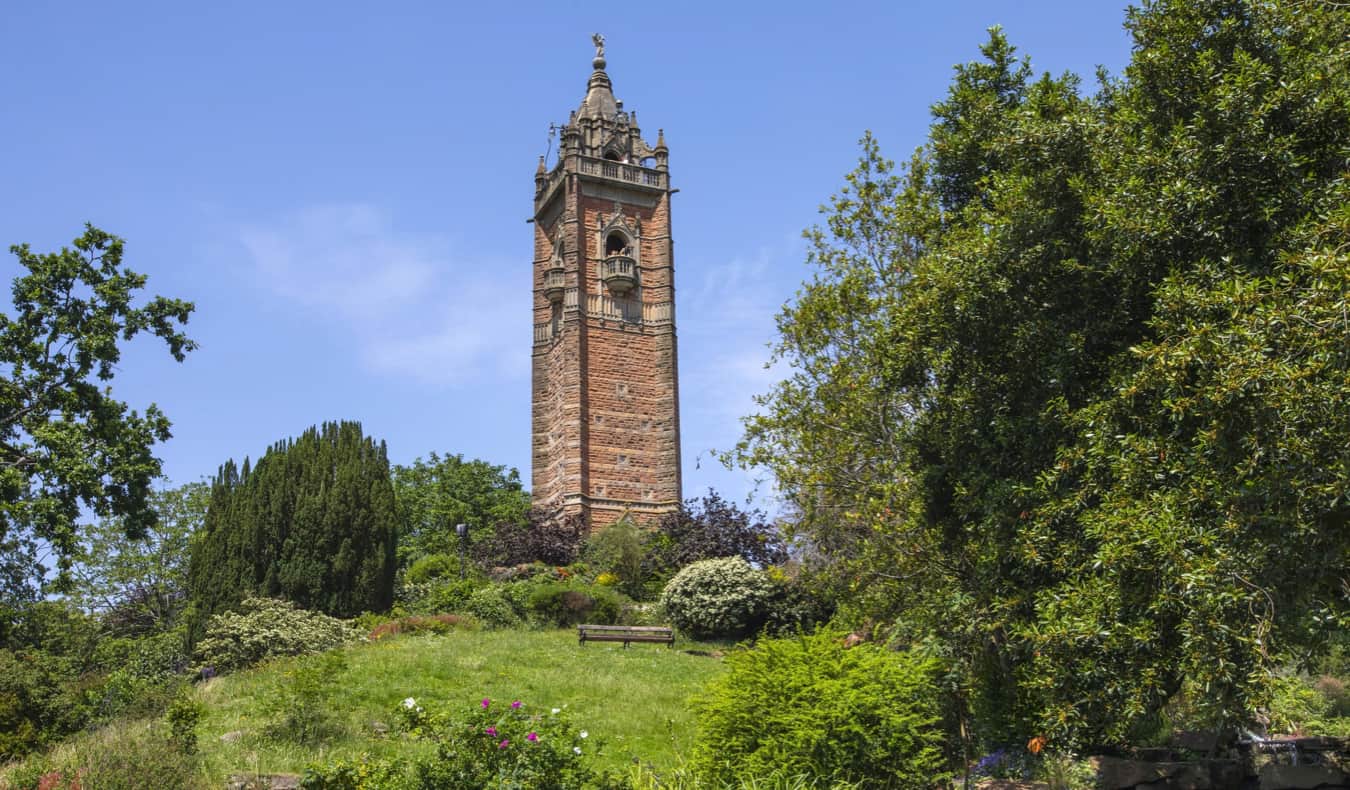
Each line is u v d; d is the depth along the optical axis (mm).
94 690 22031
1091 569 12164
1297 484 10008
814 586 24047
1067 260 13367
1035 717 14711
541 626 35812
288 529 39406
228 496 41469
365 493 40562
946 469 15117
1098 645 11383
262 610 32188
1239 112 11891
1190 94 13023
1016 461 14008
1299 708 16812
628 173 59594
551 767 12352
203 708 19375
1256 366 10156
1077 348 13125
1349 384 9656
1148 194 12375
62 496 30703
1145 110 13578
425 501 68000
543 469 56656
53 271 31766
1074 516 12461
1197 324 11305
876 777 13727
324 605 38562
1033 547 12625
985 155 16984
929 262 15250
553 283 57406
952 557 16016
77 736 19594
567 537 48438
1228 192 12141
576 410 54438
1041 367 13789
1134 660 11227
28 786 14312
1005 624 13672
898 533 19062
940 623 16031
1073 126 13977
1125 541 11000
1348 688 18094
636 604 39875
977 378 14594
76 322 31844
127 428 32094
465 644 28234
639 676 24562
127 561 55344
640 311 57875
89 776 14273
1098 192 13070
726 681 14883
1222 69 12758
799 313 23531
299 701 18438
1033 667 13312
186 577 55844
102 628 52219
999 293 13820
